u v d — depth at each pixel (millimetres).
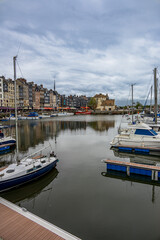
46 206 9016
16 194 10344
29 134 32344
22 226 6629
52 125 47250
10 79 86000
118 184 11484
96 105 137000
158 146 18531
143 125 20703
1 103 74750
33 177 11547
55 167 14406
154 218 8000
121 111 113250
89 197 9844
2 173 10539
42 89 117562
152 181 11969
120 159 16969
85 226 7484
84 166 14719
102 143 24125
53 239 5980
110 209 8695
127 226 7469
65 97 161500
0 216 7223
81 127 42844
